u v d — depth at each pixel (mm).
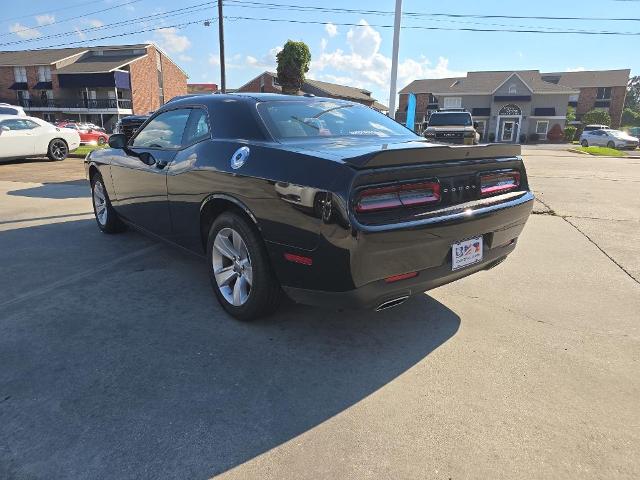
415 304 3561
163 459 1947
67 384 2441
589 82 59438
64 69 49188
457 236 2703
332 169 2402
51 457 1945
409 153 2467
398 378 2562
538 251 4996
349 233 2318
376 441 2074
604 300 3682
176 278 3975
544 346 2936
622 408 2324
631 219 6613
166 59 56000
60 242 5039
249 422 2184
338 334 3047
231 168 2939
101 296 3578
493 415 2258
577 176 11961
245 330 3068
